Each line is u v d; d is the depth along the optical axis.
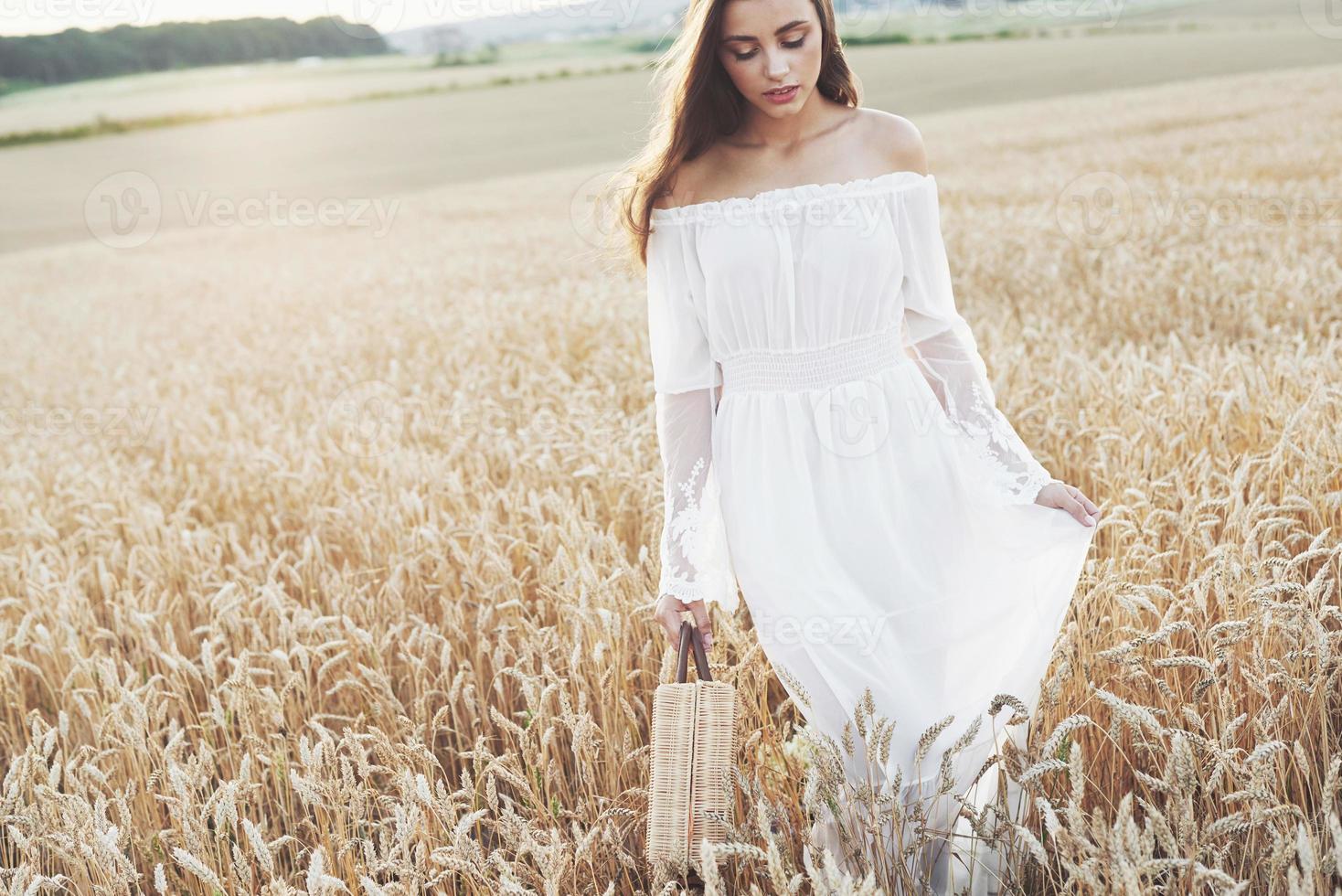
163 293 13.98
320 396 6.90
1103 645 2.63
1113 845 1.62
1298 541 3.14
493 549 3.40
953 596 2.22
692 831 1.98
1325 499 2.80
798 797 2.48
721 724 2.04
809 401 2.19
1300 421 3.40
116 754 2.98
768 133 2.20
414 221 17.88
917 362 2.36
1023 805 2.27
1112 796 2.46
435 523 3.81
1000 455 2.29
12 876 2.36
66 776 2.61
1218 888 1.88
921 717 2.18
